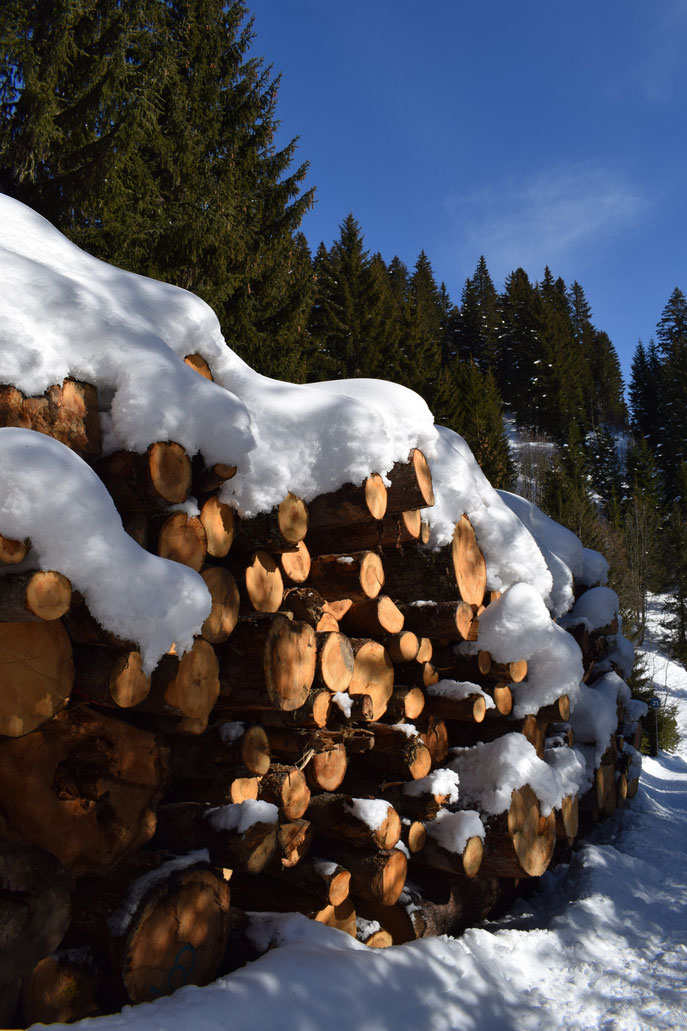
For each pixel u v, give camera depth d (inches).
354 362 1520.7
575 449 2068.2
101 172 477.4
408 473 134.9
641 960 142.8
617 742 275.1
